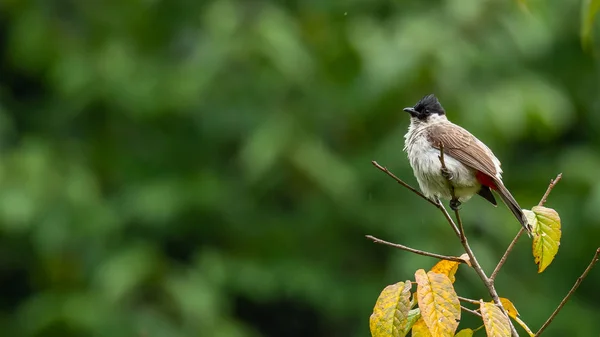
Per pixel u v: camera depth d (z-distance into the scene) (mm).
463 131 8258
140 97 15336
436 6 14516
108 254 15078
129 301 14617
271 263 15297
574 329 15141
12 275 16734
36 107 16953
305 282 15055
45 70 16312
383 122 15047
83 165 15641
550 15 15242
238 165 15391
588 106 16266
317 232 15359
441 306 5609
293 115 14742
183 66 15297
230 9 14664
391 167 14695
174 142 15984
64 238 14898
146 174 15898
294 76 14516
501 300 6164
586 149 15898
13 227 14766
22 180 14891
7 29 17547
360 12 14742
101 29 16125
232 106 15133
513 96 14273
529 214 6117
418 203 14648
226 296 15312
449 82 14109
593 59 15773
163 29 15992
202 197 15148
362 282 15211
